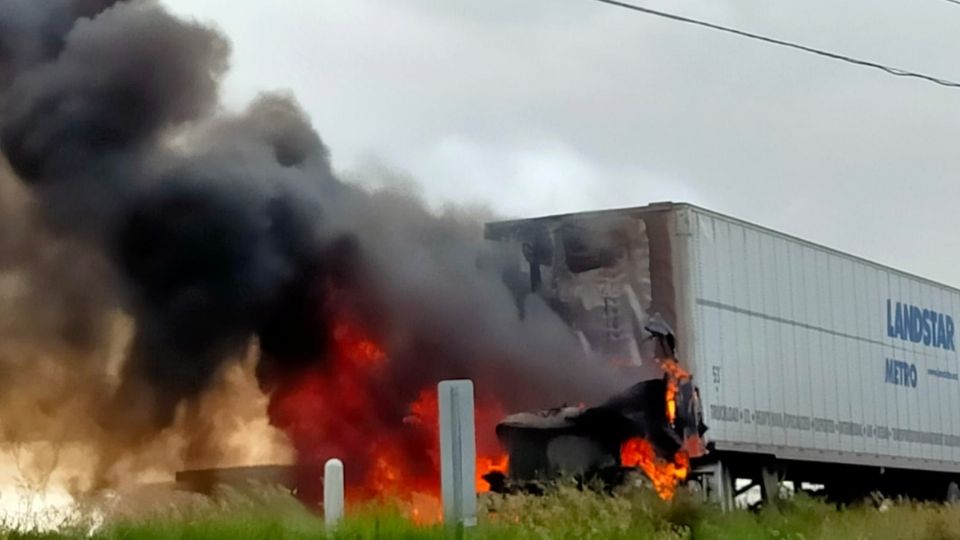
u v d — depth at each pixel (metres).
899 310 29.12
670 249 21.31
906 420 29.02
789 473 26.47
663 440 20.02
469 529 9.63
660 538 14.16
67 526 10.77
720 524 16.33
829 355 25.78
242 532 10.27
